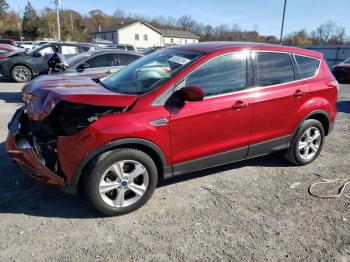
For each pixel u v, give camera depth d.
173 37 87.12
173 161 3.78
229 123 4.05
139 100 3.51
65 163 3.30
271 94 4.35
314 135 5.05
